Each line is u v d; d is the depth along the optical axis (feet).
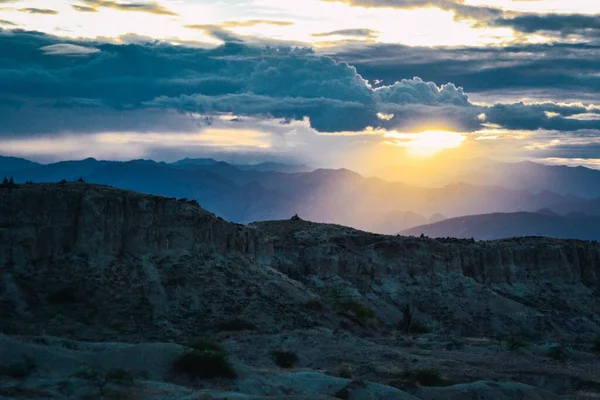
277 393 230.27
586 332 478.59
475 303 471.62
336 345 303.07
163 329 307.78
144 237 353.31
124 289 327.67
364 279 461.37
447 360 298.97
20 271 320.50
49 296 313.12
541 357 338.95
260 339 303.07
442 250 502.79
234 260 379.55
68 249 335.88
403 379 256.73
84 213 340.59
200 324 320.29
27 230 328.29
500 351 338.34
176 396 210.59
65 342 246.47
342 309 390.63
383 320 418.72
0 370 214.90
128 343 271.69
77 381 212.84
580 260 564.71
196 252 366.02
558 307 509.76
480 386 246.68
